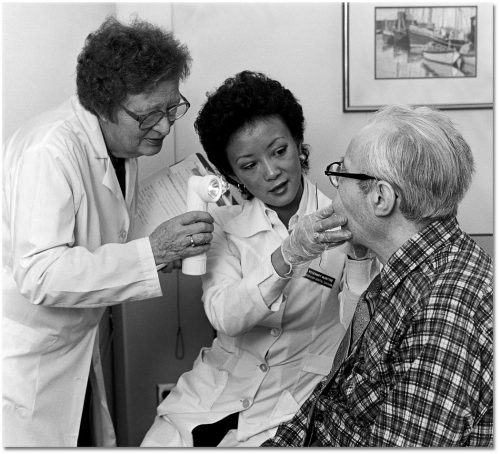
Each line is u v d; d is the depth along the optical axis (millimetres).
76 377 1729
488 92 2250
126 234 1794
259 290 1487
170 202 1908
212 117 1572
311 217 1383
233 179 1720
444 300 1058
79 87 1602
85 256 1525
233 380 1672
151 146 1657
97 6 2203
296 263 1438
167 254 1563
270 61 2248
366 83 2240
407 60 2234
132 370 2318
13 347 1630
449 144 1124
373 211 1163
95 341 1830
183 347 2336
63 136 1587
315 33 2242
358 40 2221
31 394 1633
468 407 1028
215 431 1645
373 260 1488
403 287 1131
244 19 2236
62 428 1694
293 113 1596
